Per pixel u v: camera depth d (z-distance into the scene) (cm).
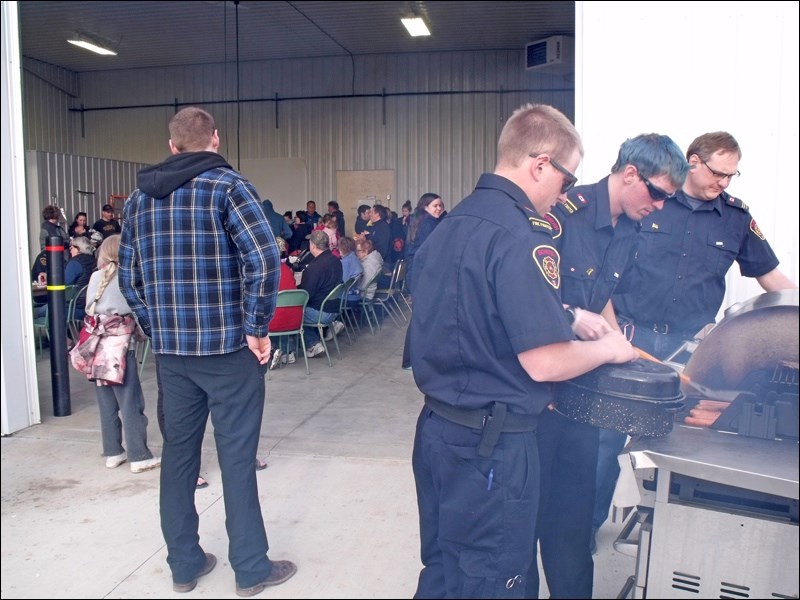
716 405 193
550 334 155
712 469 157
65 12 1096
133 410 340
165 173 220
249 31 1224
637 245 239
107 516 294
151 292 223
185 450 234
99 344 334
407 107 1423
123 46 1323
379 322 830
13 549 266
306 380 536
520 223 162
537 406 166
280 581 239
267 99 1477
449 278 165
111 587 239
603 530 273
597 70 313
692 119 304
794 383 179
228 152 1505
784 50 290
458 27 1195
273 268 218
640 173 192
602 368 170
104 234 1100
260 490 317
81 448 378
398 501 305
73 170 1190
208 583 241
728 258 245
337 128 1457
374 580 241
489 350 163
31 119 1438
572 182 170
